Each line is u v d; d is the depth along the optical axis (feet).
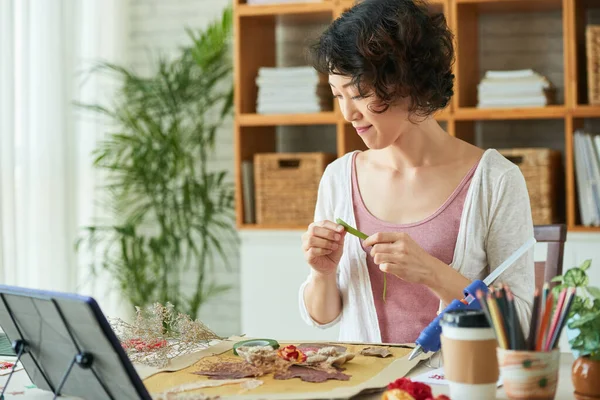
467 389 3.52
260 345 4.63
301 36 11.81
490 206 5.40
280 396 3.65
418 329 5.37
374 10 4.80
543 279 5.98
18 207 10.66
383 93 4.75
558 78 10.93
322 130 11.93
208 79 12.23
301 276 10.66
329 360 4.22
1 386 4.16
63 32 11.22
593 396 3.57
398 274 4.80
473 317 3.52
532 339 3.42
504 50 11.10
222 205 12.15
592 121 10.66
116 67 11.66
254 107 11.21
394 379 3.97
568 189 9.77
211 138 12.02
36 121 10.92
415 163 5.57
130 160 12.66
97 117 12.09
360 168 5.86
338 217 5.79
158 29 13.01
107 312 12.32
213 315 12.98
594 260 9.64
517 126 11.09
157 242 11.80
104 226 12.12
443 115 10.10
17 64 10.60
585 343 3.60
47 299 3.47
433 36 4.83
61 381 3.79
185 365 4.27
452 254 5.40
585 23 10.54
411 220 5.51
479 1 10.16
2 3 10.18
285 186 10.73
